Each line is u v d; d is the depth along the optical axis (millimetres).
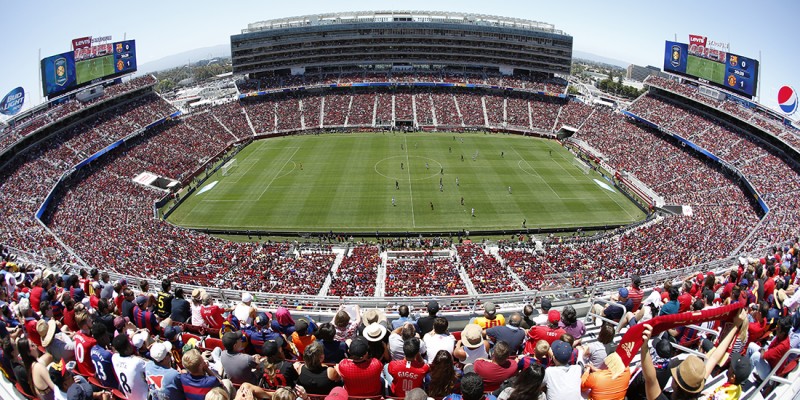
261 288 41125
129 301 15406
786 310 13398
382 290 40531
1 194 59594
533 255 49938
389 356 11680
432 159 90375
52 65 78438
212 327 15281
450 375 8992
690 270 31312
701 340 12844
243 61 129375
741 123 81625
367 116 115562
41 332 11891
